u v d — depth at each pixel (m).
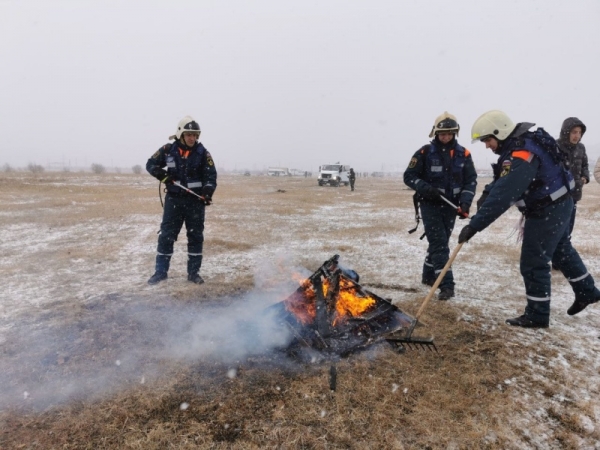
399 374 2.89
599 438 2.28
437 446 2.22
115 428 2.37
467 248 7.39
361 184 38.88
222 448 2.20
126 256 6.83
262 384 2.80
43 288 5.09
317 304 3.17
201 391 2.72
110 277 5.57
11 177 34.56
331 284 3.26
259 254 6.91
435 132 4.48
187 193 5.08
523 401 2.61
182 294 4.75
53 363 3.12
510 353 3.22
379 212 13.31
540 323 3.70
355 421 2.41
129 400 2.62
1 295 4.82
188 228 5.21
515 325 3.77
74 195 19.11
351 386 2.74
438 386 2.75
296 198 18.88
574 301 4.13
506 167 3.36
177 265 6.16
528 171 3.29
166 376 2.90
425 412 2.48
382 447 2.21
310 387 2.74
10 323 3.94
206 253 6.96
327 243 7.86
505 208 3.27
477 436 2.28
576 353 3.23
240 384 2.80
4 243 7.97
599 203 15.40
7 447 2.22
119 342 3.46
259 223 10.49
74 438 2.29
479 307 4.29
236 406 2.56
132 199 17.14
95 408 2.55
